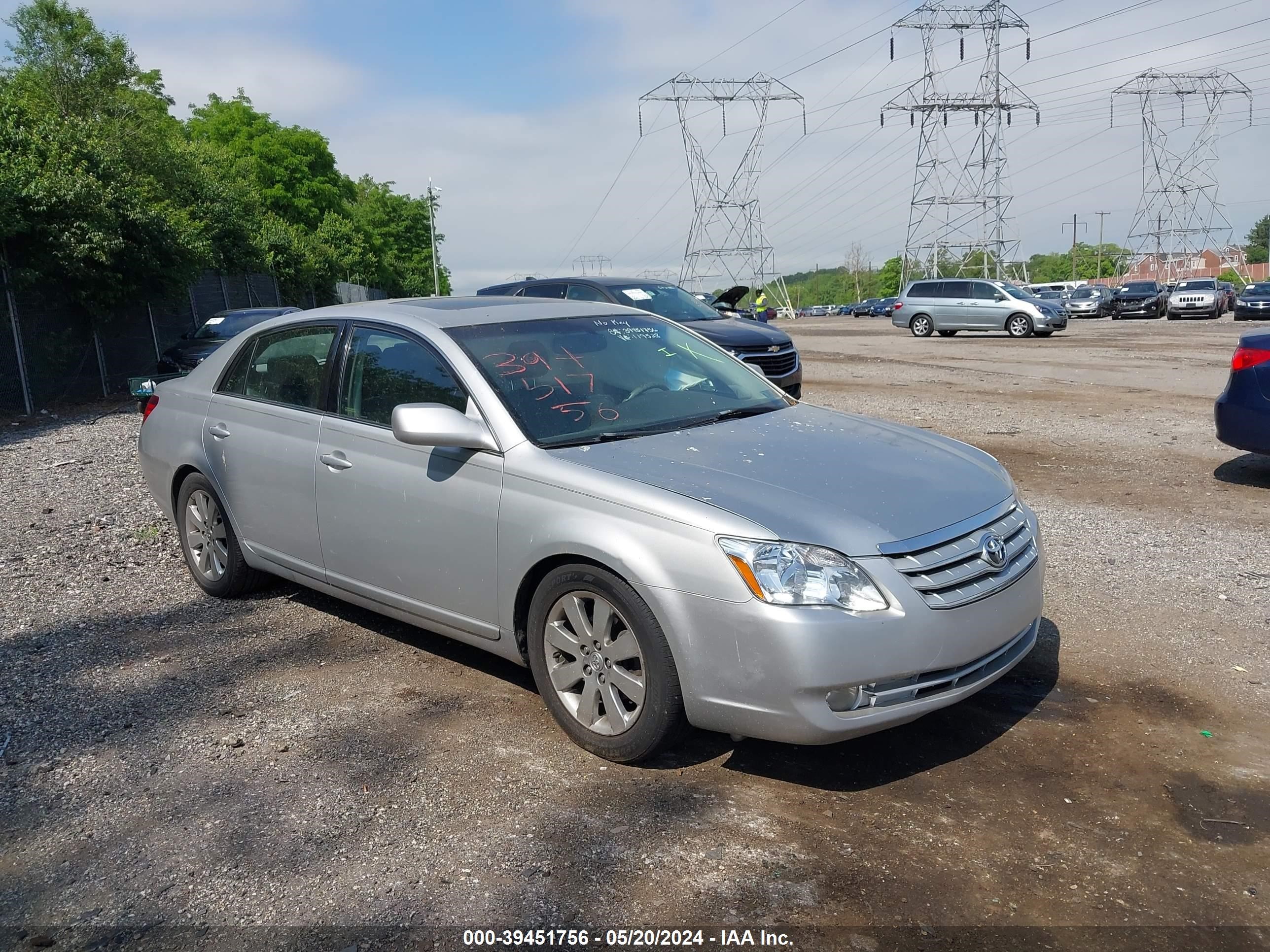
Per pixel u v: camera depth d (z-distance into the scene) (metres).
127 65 30.05
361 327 4.69
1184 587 5.38
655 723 3.40
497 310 4.71
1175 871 2.90
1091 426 10.96
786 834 3.13
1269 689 4.09
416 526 4.16
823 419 4.52
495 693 4.24
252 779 3.56
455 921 2.76
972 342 26.64
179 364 18.69
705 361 4.95
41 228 17.92
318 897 2.88
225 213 31.20
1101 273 148.75
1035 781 3.43
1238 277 82.81
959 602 3.32
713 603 3.22
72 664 4.68
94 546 6.82
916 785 3.42
